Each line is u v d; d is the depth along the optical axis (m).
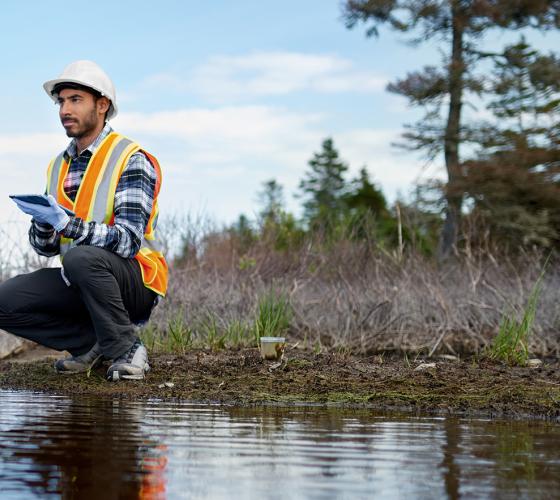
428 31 21.95
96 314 4.63
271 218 10.91
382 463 2.42
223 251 9.34
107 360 5.16
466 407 3.89
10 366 5.39
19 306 4.80
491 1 21.31
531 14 21.14
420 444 2.78
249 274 8.80
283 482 2.15
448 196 19.69
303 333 7.35
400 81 21.53
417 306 7.52
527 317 6.23
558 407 3.89
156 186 4.89
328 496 2.01
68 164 4.86
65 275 4.67
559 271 9.38
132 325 4.77
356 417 3.49
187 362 5.38
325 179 65.38
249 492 2.03
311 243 9.56
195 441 2.74
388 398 4.10
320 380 4.66
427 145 21.84
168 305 7.45
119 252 4.63
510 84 21.17
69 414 3.39
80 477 2.17
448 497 2.02
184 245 9.12
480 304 7.15
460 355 6.49
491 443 2.84
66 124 4.74
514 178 19.58
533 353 6.63
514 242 17.98
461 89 21.61
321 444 2.74
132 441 2.72
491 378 4.80
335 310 7.57
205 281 8.18
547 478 2.25
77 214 4.70
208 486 2.09
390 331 7.00
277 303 7.10
